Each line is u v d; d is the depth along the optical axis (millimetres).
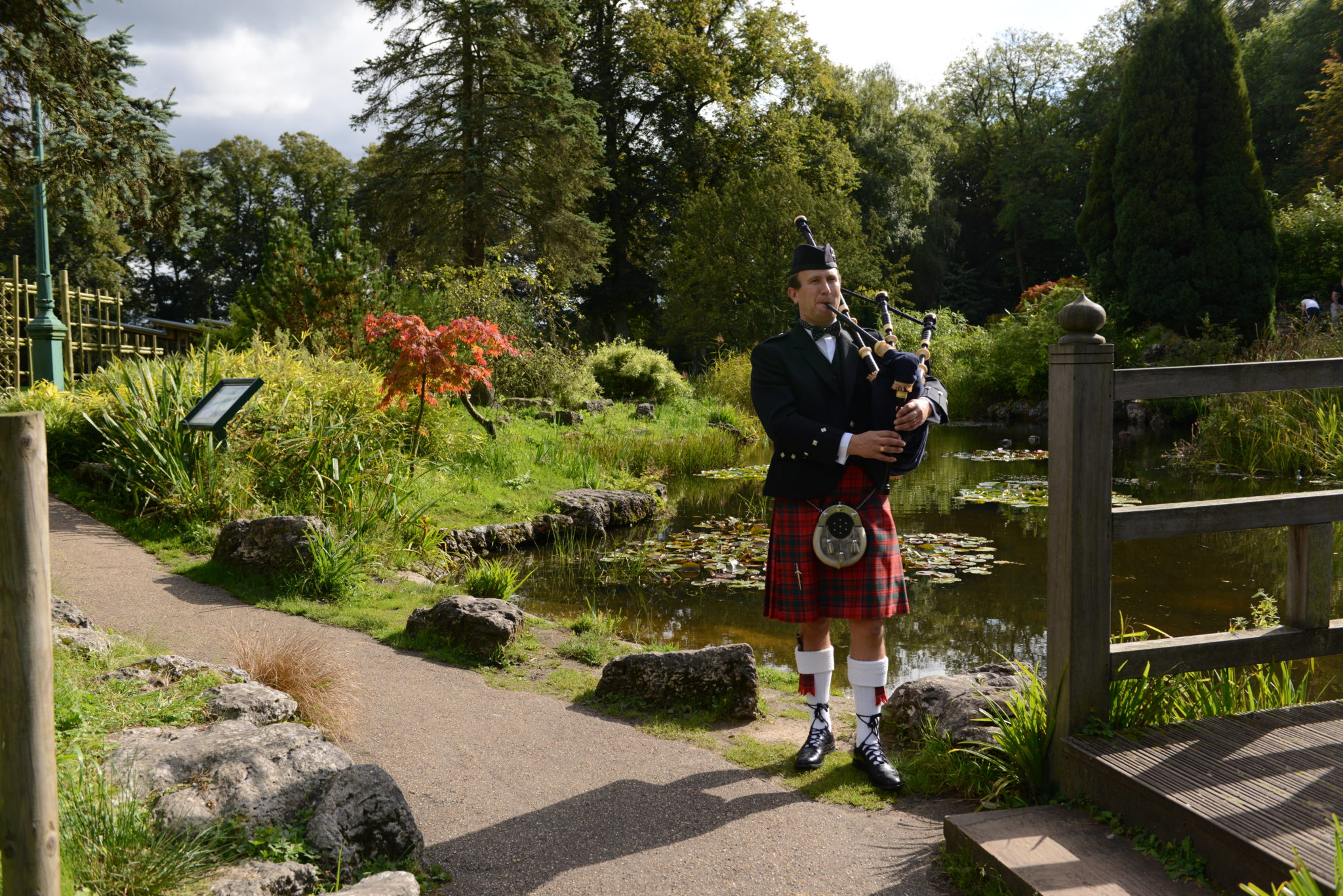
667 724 3334
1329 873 1672
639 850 2311
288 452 7129
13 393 10320
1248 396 11172
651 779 2807
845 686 4273
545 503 8492
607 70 28703
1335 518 2574
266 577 5238
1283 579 5992
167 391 7113
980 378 20422
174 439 6812
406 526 6809
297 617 4699
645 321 32375
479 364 9336
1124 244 18000
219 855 1966
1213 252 17016
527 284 21531
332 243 11984
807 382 2787
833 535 2715
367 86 20312
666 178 30250
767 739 3238
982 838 2143
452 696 3602
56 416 8062
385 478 7105
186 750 2318
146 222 6371
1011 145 41281
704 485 11156
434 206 20953
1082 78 39219
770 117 30562
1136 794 2137
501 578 5355
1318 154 23688
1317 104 23766
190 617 4461
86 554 5660
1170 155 17266
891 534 2855
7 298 12117
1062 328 2414
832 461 2668
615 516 8617
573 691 3750
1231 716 2500
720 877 2168
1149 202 17453
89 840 1867
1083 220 19125
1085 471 2367
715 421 16234
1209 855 1921
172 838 1950
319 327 11562
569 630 4941
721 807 2590
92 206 6289
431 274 17750
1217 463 11203
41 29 5574
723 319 25469
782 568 2855
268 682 3164
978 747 2754
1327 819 1898
